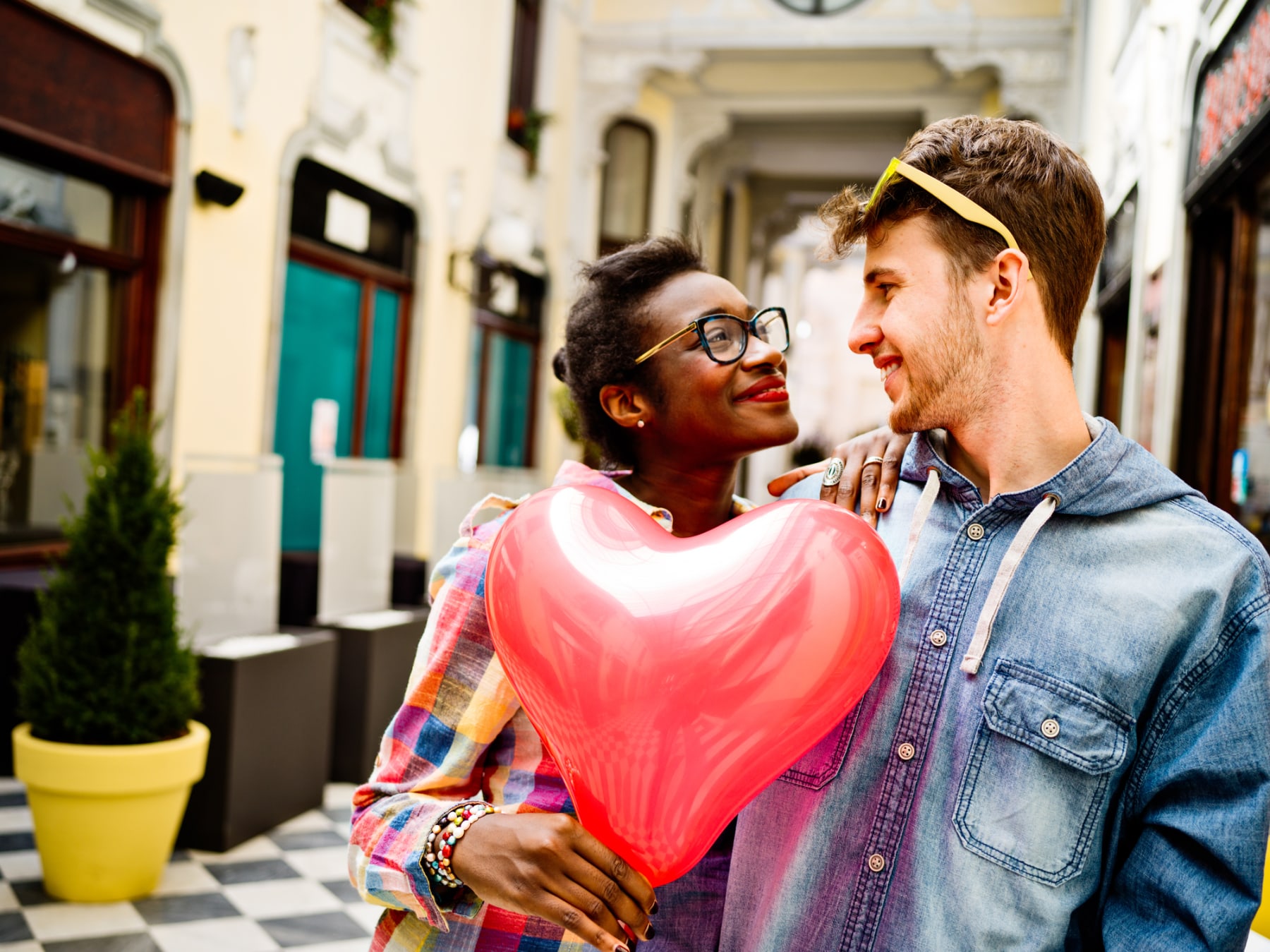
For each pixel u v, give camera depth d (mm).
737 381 1210
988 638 951
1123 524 949
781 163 14453
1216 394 4523
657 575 897
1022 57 9617
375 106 7031
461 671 1109
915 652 995
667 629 860
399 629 4660
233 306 5793
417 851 1000
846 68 10625
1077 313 984
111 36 4891
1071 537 955
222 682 3541
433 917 1023
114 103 4984
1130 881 901
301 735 3955
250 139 5836
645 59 10305
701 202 12766
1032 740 905
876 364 1016
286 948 2846
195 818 3553
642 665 853
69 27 4664
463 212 8266
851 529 912
